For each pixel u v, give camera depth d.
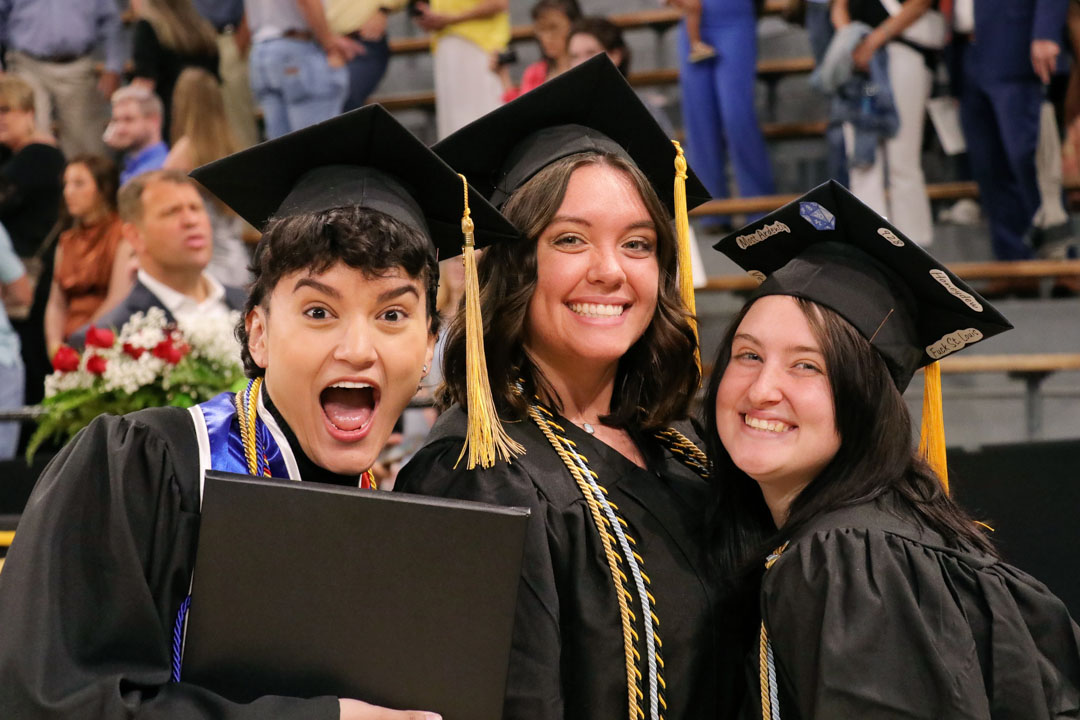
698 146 5.15
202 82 4.48
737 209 5.08
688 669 1.61
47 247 4.40
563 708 1.54
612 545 1.61
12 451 3.97
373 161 1.50
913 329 1.67
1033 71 4.54
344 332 1.37
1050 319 4.80
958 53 4.70
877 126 4.62
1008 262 4.84
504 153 1.77
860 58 4.63
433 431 1.71
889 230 1.58
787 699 1.54
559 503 1.60
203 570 1.29
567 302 1.65
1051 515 2.64
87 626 1.29
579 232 1.63
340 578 1.29
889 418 1.59
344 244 1.35
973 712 1.35
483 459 1.52
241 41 5.08
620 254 1.65
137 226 3.68
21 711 1.22
